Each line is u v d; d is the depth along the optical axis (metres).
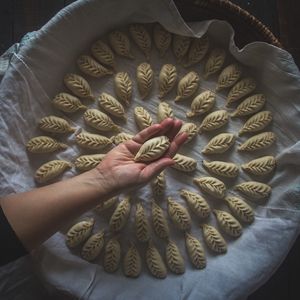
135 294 0.62
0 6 0.81
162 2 0.63
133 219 0.65
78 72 0.68
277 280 0.81
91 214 0.65
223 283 0.63
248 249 0.65
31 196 0.55
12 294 0.66
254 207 0.68
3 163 0.62
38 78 0.65
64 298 0.62
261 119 0.67
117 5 0.63
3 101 0.62
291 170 0.67
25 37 0.70
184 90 0.67
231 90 0.68
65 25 0.63
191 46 0.68
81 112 0.68
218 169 0.66
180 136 0.59
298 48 0.84
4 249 0.54
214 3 0.64
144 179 0.55
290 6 0.84
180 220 0.65
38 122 0.66
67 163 0.66
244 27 0.66
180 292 0.63
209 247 0.66
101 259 0.65
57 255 0.62
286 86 0.66
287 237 0.65
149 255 0.64
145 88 0.67
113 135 0.67
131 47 0.69
